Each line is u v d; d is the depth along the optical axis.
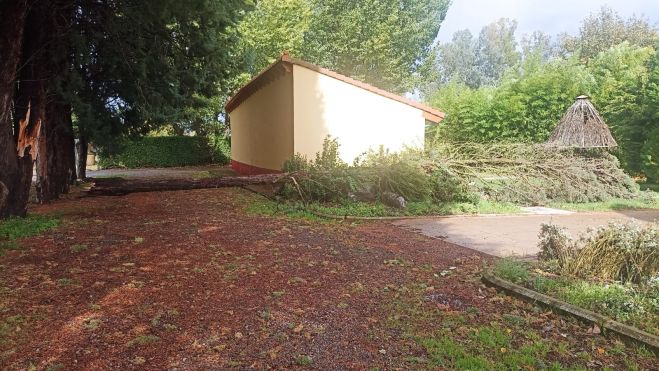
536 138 17.62
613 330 3.89
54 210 11.22
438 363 3.46
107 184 10.39
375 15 34.56
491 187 12.49
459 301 4.77
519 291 4.81
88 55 11.37
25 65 9.71
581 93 17.64
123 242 7.27
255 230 8.40
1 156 9.18
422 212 10.73
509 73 24.02
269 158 17.27
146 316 4.27
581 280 5.07
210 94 15.16
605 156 14.02
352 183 11.55
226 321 4.19
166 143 29.84
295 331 4.00
